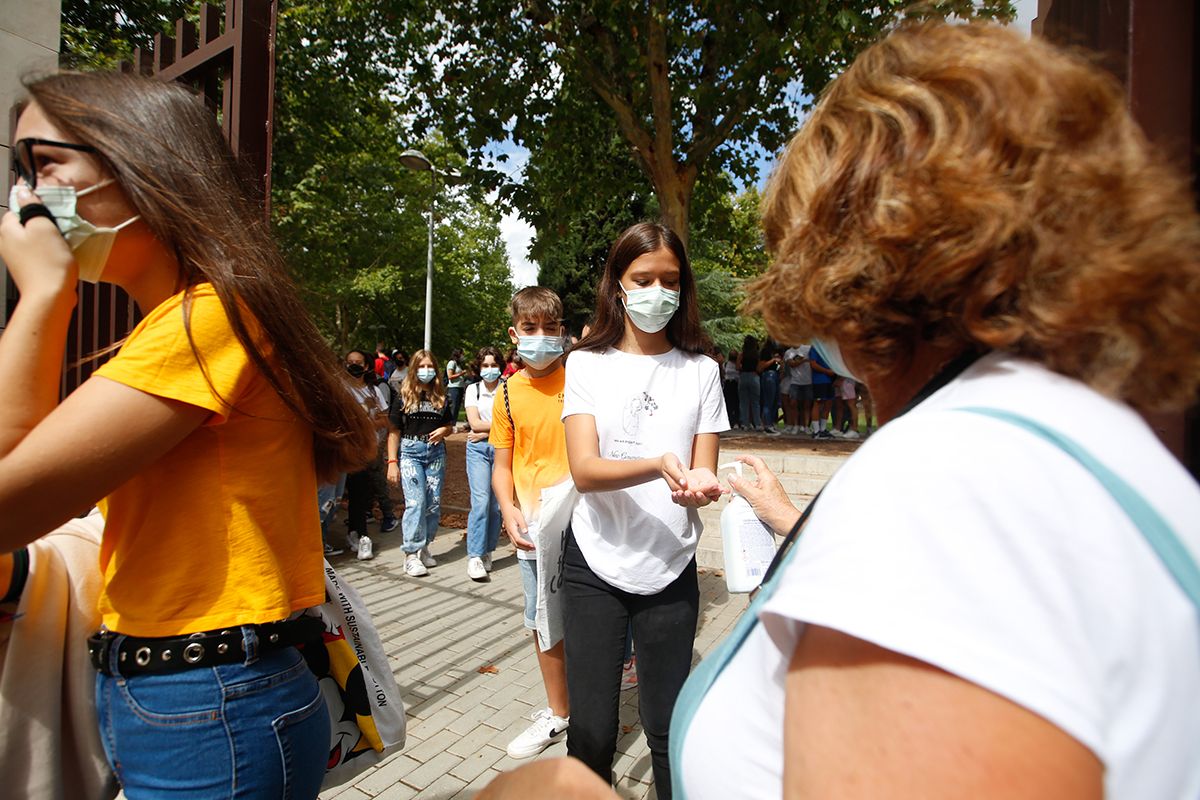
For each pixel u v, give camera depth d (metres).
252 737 1.12
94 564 1.32
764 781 0.59
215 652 1.09
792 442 9.22
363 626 1.57
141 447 0.99
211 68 2.12
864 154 0.59
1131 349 0.51
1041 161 0.51
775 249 0.72
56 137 1.09
